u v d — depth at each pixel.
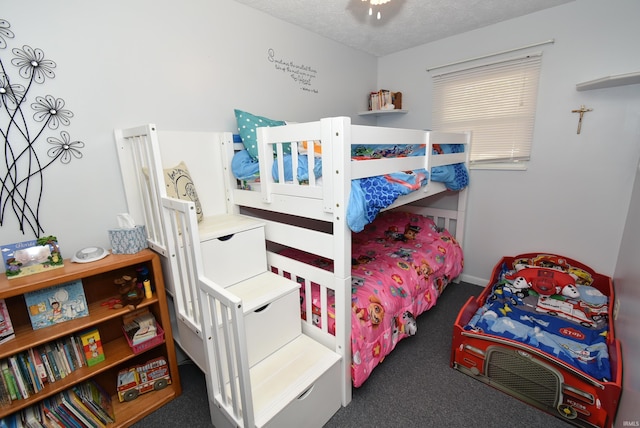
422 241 2.64
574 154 2.30
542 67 2.33
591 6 2.09
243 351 1.08
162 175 1.46
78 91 1.50
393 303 1.79
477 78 2.65
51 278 1.24
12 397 1.23
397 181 1.60
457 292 2.82
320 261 2.15
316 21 2.36
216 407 1.39
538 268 2.38
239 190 1.93
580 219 2.35
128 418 1.51
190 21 1.84
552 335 1.79
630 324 1.47
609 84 2.03
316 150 1.65
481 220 2.84
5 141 1.33
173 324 1.98
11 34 1.31
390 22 2.41
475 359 1.75
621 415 1.28
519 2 2.14
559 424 1.47
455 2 2.12
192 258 1.35
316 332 1.65
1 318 1.21
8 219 1.38
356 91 3.07
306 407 1.35
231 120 2.10
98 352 1.48
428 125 3.01
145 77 1.70
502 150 2.62
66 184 1.51
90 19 1.50
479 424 1.48
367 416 1.53
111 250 1.59
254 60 2.18
